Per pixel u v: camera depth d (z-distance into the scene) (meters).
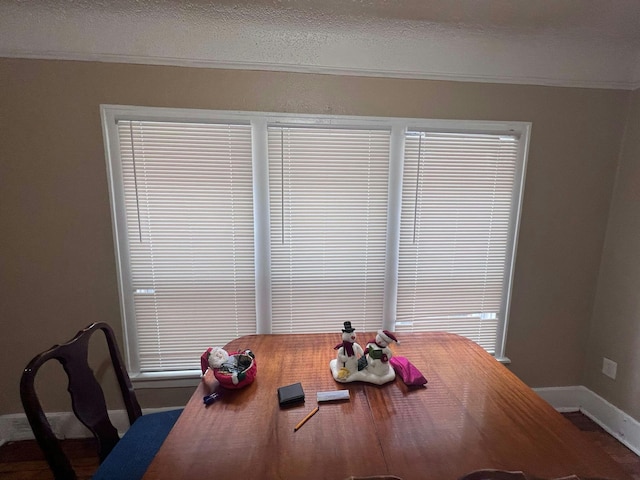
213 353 1.19
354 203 1.75
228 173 1.66
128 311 1.73
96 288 1.67
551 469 0.81
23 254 1.60
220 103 1.58
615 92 1.73
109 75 1.50
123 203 1.63
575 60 1.66
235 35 1.50
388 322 1.88
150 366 1.81
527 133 1.73
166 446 0.89
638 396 1.73
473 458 0.85
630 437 1.76
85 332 1.16
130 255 1.69
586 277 1.91
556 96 1.71
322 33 1.53
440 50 1.60
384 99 1.64
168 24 1.45
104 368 1.75
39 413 0.92
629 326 1.76
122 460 1.10
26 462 1.63
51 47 1.45
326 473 0.80
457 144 1.73
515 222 1.82
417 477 0.79
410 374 1.18
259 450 0.88
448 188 1.77
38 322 1.67
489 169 1.77
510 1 1.30
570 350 1.99
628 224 1.75
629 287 1.76
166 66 1.52
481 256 1.86
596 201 1.83
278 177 1.69
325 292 1.83
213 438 0.92
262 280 1.77
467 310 1.92
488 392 1.14
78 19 1.41
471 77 1.65
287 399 1.06
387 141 1.69
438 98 1.66
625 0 1.28
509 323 1.93
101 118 1.53
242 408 1.05
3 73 1.45
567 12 1.37
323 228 1.76
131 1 1.34
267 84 1.59
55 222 1.60
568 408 2.04
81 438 1.78
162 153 1.61
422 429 0.95
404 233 1.80
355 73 1.61
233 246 1.74
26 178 1.54
